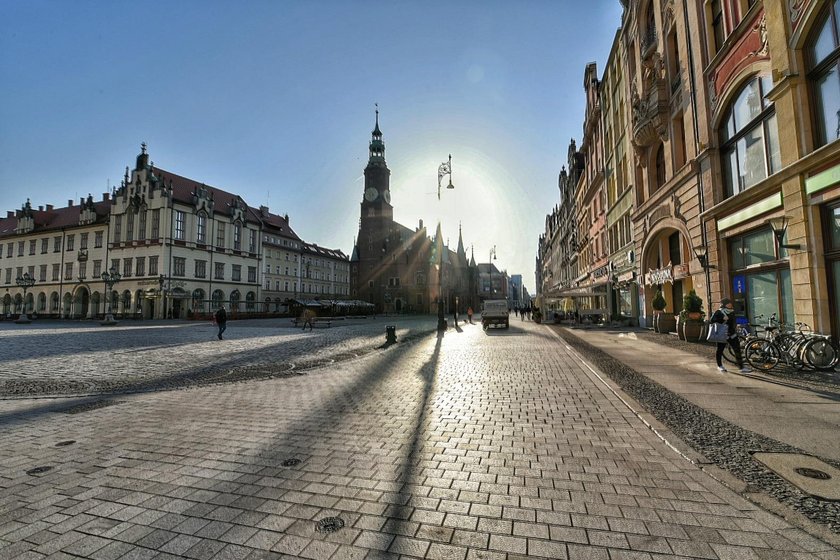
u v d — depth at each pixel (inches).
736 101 532.4
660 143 806.5
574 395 288.2
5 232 2856.8
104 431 213.2
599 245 1350.9
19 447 189.9
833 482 144.8
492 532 117.9
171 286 2182.6
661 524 121.0
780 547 108.7
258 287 2736.2
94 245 2426.2
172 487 148.1
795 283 403.5
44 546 112.3
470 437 201.0
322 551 109.1
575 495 140.0
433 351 578.9
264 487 147.6
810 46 394.3
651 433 204.7
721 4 553.0
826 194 367.2
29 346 684.1
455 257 4724.4
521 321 1688.0
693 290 630.5
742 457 169.8
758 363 359.3
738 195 494.9
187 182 2544.3
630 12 912.3
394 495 141.0
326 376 377.7
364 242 3735.2
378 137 3767.2
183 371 417.4
